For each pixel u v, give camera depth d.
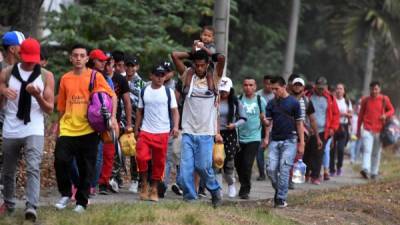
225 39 33.75
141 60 44.03
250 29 69.75
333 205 31.23
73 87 24.69
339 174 46.94
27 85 22.77
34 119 23.19
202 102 26.97
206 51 26.88
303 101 35.69
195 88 26.95
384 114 45.34
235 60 72.00
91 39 44.81
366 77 74.12
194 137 27.02
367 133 45.34
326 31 81.56
